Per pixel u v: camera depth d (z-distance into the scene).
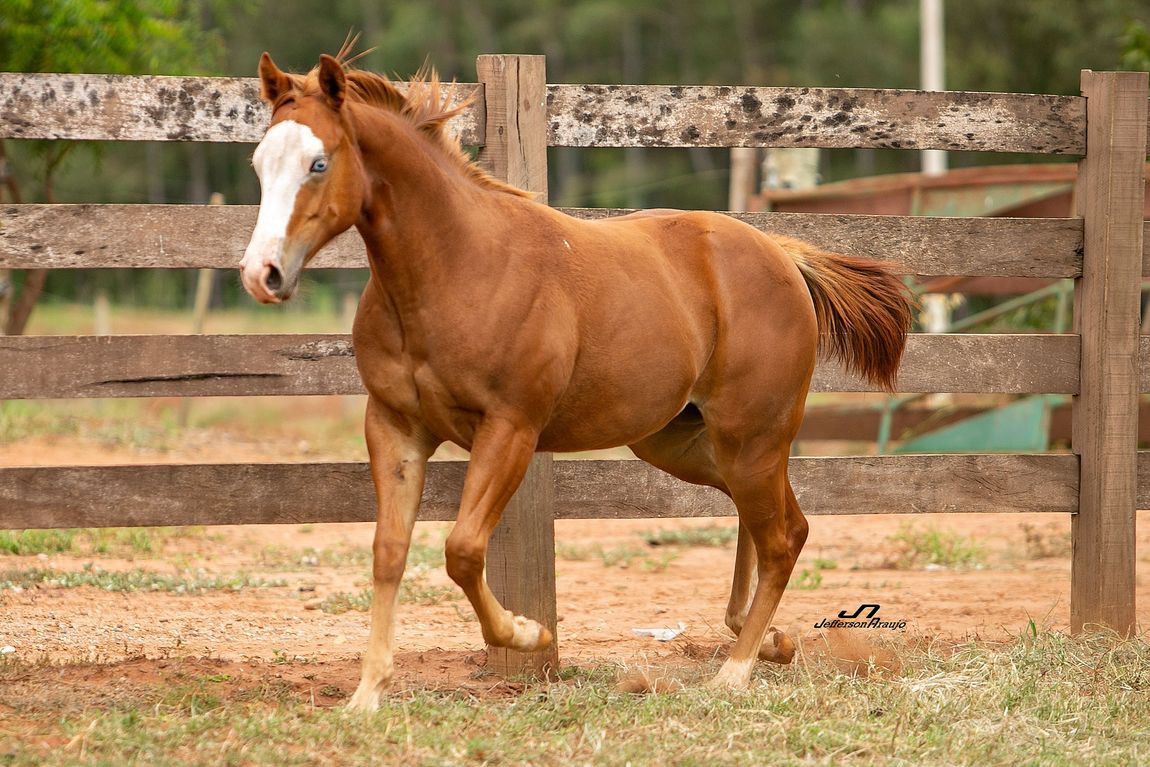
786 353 9.08
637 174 73.62
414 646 10.67
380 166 7.47
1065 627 11.41
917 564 15.63
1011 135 10.38
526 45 77.88
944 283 22.80
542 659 9.38
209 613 11.74
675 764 7.01
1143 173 10.37
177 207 9.25
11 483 9.12
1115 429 10.43
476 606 7.75
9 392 9.16
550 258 8.02
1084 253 10.52
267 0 76.94
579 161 77.06
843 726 7.76
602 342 8.21
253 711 7.60
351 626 11.38
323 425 27.94
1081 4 61.66
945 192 22.98
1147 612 12.16
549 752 7.14
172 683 8.39
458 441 8.05
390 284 7.61
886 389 9.97
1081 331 10.55
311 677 8.92
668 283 8.64
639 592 13.52
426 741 7.16
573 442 8.47
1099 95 10.35
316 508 9.52
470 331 7.62
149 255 9.23
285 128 7.09
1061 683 8.92
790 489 9.55
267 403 30.83
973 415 23.25
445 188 7.70
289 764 6.71
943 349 10.37
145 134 9.20
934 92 10.24
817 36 70.44
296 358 9.48
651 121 9.81
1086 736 7.95
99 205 9.15
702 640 10.95
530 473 9.35
